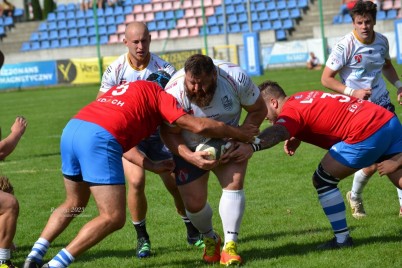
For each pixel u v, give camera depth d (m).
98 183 13.36
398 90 19.48
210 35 87.69
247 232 17.86
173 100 13.95
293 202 20.92
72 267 15.59
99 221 13.34
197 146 14.45
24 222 20.72
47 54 91.81
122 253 16.75
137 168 16.00
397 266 13.93
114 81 17.52
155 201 22.64
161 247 17.08
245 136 14.33
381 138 14.88
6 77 84.75
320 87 55.94
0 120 51.53
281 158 28.75
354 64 18.73
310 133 15.32
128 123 13.68
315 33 84.06
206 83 13.60
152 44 89.81
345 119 14.99
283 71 78.81
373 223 17.86
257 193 22.58
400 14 84.06
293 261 14.76
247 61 75.88
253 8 91.38
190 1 94.75
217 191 23.67
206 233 15.35
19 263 16.20
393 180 15.45
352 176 24.33
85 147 13.41
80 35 96.75
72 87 80.94
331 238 16.50
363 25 18.27
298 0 90.50
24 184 26.92
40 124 47.22
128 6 97.19
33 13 104.19
